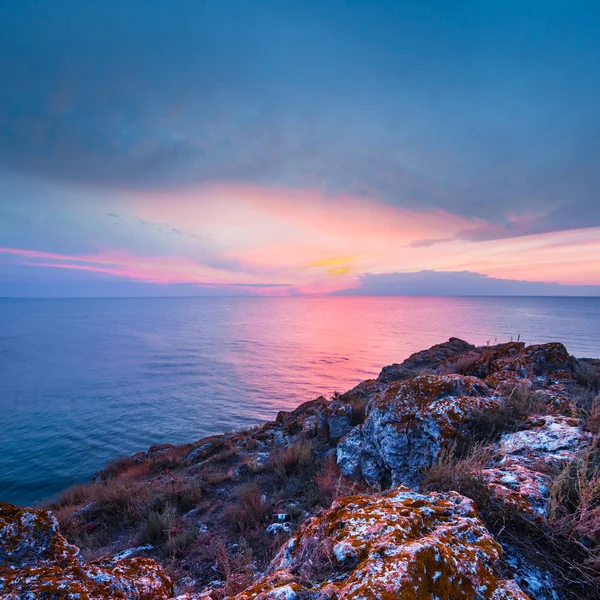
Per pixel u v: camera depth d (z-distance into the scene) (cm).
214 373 9800
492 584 180
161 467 1500
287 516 625
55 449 4159
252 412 5716
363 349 14875
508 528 264
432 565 178
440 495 297
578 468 293
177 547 582
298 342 18000
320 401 1788
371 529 231
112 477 1543
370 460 705
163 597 267
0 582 217
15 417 5809
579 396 677
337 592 177
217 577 468
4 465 3694
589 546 238
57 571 236
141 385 8269
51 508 1101
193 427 4903
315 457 961
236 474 942
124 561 297
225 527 648
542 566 229
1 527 260
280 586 196
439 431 586
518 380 825
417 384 737
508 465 399
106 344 17962
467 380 756
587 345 11756
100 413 5862
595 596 209
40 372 10456
